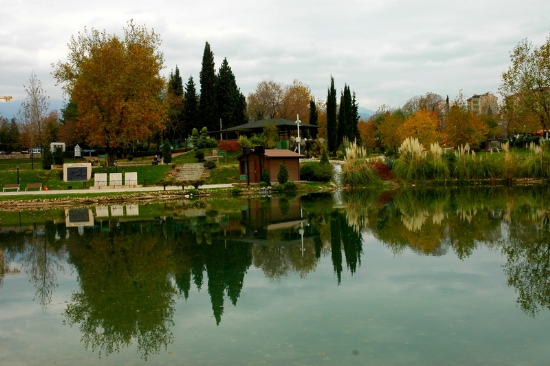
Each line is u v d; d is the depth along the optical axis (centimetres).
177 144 6091
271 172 3331
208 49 6194
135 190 3002
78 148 5009
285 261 1066
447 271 948
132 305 781
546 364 533
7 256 1205
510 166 3297
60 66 3838
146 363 558
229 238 1374
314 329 646
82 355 595
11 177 3356
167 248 1246
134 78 3638
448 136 4984
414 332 630
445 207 2027
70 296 848
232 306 757
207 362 553
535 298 768
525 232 1366
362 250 1168
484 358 550
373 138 6769
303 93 7344
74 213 2134
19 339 655
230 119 6412
